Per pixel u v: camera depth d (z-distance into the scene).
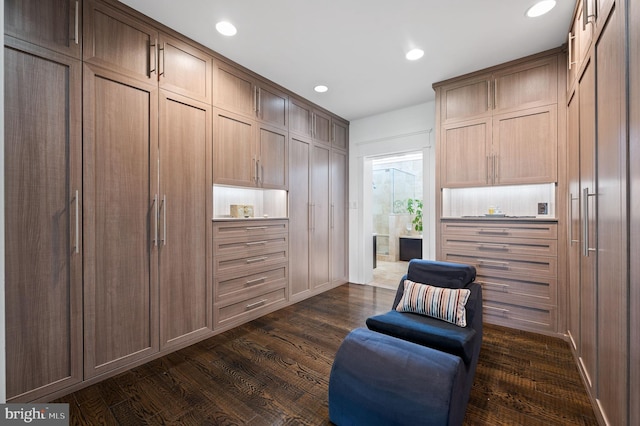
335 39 2.50
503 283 2.92
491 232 2.98
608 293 1.46
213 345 2.54
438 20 2.25
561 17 2.21
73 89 1.85
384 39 2.50
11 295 1.65
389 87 3.45
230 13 2.17
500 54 2.74
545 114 2.70
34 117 1.71
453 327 2.00
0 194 0.84
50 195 1.77
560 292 2.65
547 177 2.69
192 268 2.55
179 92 2.42
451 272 2.38
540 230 2.73
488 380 2.02
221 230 2.79
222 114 2.77
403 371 1.45
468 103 3.11
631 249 1.19
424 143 3.92
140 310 2.21
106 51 2.00
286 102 3.51
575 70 2.14
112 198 2.04
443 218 3.26
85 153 1.91
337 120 4.44
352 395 1.51
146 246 2.23
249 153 3.04
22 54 1.67
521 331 2.81
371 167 4.82
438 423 1.28
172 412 1.71
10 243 1.64
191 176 2.53
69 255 1.85
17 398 1.67
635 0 1.13
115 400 1.81
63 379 1.83
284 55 2.75
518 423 1.61
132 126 2.14
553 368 2.17
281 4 2.07
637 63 1.12
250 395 1.87
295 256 3.70
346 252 4.71
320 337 2.71
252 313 3.12
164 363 2.24
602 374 1.56
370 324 2.14
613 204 1.38
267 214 3.56
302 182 3.79
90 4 1.93
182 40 2.44
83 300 1.91
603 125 1.50
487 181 2.99
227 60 2.81
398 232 7.08
